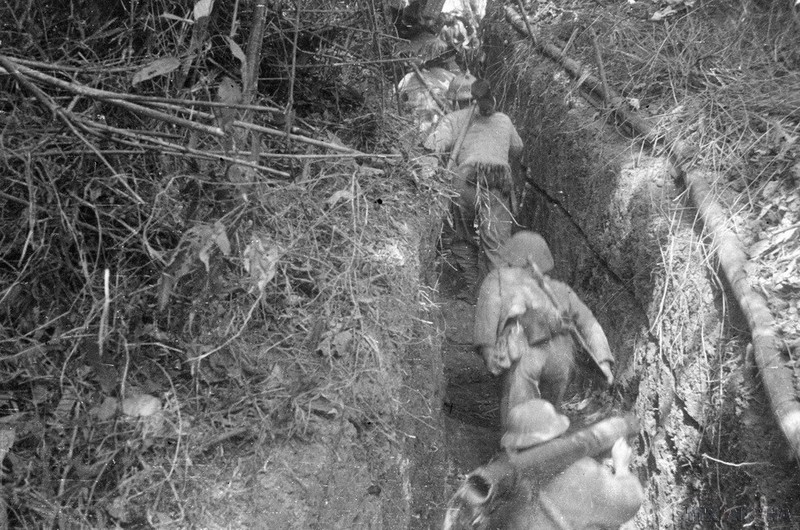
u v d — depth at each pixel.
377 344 3.18
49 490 2.32
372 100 5.21
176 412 2.63
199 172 3.04
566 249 6.78
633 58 6.87
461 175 6.80
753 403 3.82
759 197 4.64
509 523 3.98
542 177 7.48
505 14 9.54
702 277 4.55
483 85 6.97
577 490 4.03
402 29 8.66
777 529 3.46
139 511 2.35
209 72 3.60
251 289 3.01
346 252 3.62
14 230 2.75
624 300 5.59
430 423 3.96
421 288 4.03
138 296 2.80
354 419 2.89
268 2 4.06
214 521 2.38
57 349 2.61
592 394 5.80
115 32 3.20
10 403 2.50
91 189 2.87
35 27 3.03
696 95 5.88
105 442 2.48
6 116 2.79
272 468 2.55
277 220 3.50
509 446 4.11
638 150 5.93
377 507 2.79
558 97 7.46
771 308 3.96
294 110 4.13
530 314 5.17
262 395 2.79
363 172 4.24
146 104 2.75
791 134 4.96
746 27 6.47
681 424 4.40
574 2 8.66
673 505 4.36
